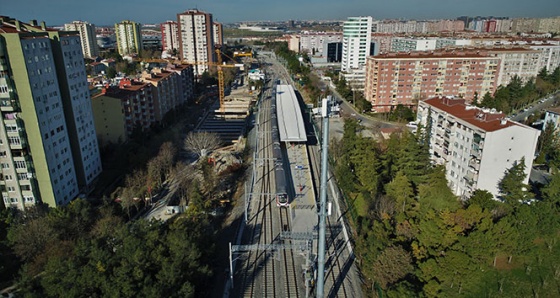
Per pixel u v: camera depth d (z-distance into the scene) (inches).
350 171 3474.4
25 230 2443.4
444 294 1978.3
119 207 3191.4
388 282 2092.8
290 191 3614.7
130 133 4670.3
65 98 3336.6
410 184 2967.5
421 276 2047.2
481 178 2989.7
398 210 2743.6
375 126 5315.0
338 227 2989.7
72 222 2659.9
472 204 2404.0
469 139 3102.9
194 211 2888.8
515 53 6584.6
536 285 2138.3
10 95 2792.8
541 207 2359.7
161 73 6107.3
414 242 2207.2
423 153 3147.1
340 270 2476.6
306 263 2372.0
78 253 2079.2
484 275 2201.0
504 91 5782.5
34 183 3031.5
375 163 3346.5
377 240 2246.6
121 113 4409.5
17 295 1966.0
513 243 2223.2
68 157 3334.2
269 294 2285.9
